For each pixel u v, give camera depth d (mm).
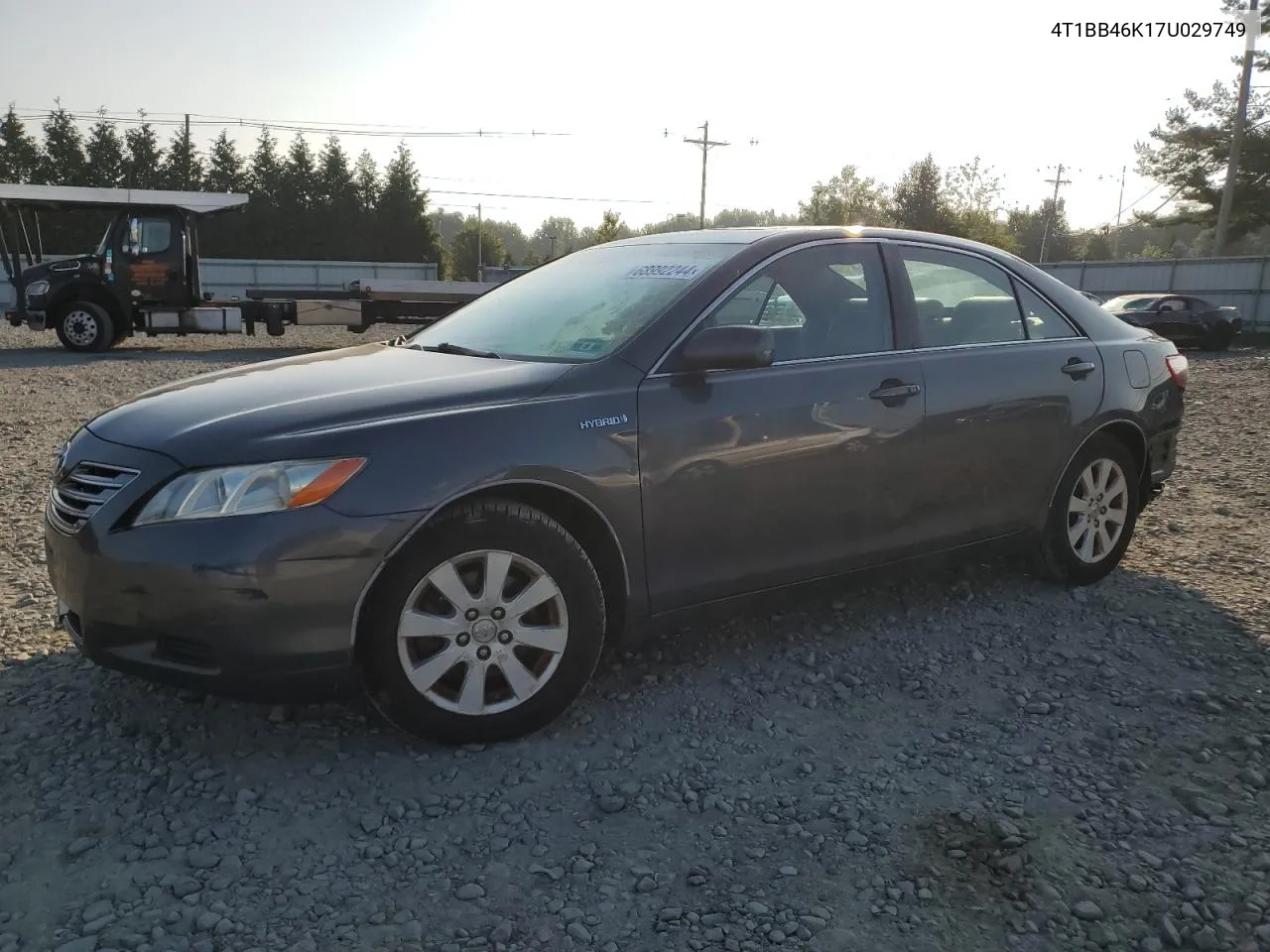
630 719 3414
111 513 2902
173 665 2879
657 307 3582
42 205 17000
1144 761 3207
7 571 4812
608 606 3412
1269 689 3717
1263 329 31656
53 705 3412
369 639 2973
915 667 3859
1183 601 4617
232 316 17828
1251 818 2887
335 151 53312
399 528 2900
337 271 40094
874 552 3932
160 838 2699
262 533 2783
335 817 2814
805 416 3631
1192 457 8289
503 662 3141
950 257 4340
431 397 3137
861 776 3078
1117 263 35188
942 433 4016
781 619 4316
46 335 22125
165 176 51375
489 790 2961
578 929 2369
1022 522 4418
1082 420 4496
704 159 53094
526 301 4145
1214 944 2361
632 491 3283
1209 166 38906
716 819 2844
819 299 3881
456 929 2373
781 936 2357
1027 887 2555
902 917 2432
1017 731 3389
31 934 2309
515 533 3076
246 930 2346
